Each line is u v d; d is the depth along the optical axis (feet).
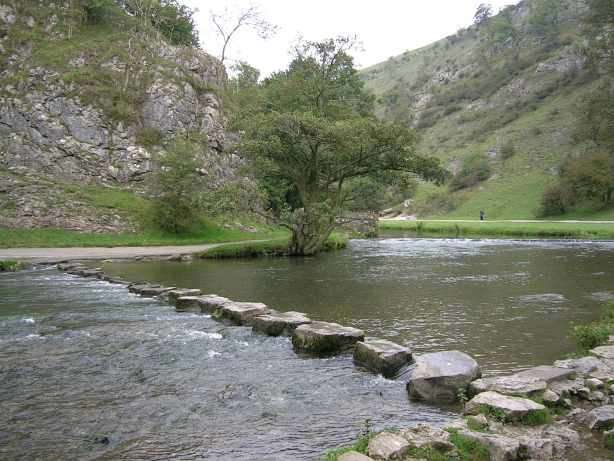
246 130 113.09
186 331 40.29
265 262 98.17
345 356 33.58
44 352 34.01
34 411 23.84
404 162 108.88
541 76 436.76
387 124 104.47
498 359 32.07
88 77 167.12
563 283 66.03
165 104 172.76
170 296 54.03
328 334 33.73
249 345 36.14
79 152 155.63
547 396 23.03
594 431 20.47
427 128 492.95
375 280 70.49
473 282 67.82
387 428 21.70
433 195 345.51
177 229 140.67
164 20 238.89
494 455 18.31
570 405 22.88
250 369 30.48
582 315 45.34
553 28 499.10
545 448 18.74
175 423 22.48
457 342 36.40
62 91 161.58
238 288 63.21
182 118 175.01
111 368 30.53
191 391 26.55
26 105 156.46
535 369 26.76
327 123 103.09
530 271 79.77
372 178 119.44
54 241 120.88
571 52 421.18
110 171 156.25
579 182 243.60
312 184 115.65
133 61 178.81
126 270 83.41
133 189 155.74
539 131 361.30
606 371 26.35
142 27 207.72
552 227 195.93
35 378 28.63
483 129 416.05
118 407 24.30
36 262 88.58
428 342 36.45
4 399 25.36
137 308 50.14
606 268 82.99
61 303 52.75
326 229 115.34
